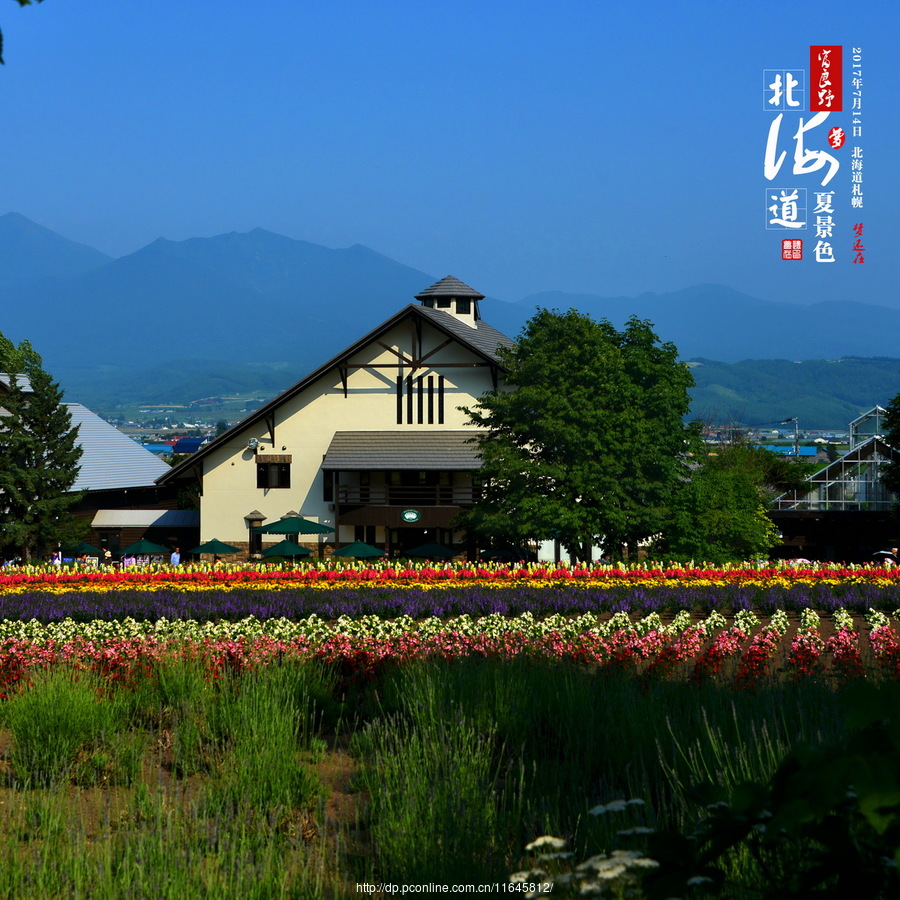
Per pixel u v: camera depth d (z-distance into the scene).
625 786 8.09
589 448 35.78
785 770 3.07
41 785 8.66
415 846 6.50
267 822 7.80
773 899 3.30
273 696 10.91
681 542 40.41
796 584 30.02
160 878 6.09
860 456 58.31
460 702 10.25
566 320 37.03
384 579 31.94
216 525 51.72
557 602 26.53
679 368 39.78
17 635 23.34
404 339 50.62
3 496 48.53
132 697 11.82
